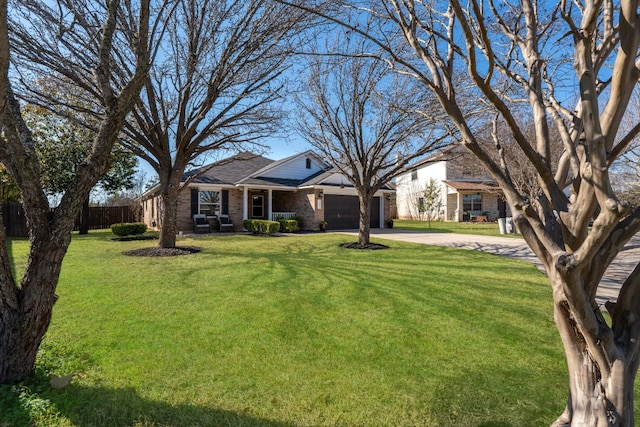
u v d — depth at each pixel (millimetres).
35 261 2715
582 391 1733
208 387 2723
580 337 1753
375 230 19453
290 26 7496
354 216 20969
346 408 2486
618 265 8312
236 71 8445
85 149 15180
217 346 3471
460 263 8305
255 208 20812
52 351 3246
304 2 6754
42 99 7980
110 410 2412
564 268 1447
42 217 2719
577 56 1511
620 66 1407
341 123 10484
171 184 9805
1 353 2650
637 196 10758
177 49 8438
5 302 2629
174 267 7465
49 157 16422
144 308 4613
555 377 2955
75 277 6414
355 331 3926
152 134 9289
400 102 8859
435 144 9469
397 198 35375
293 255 9391
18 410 2365
